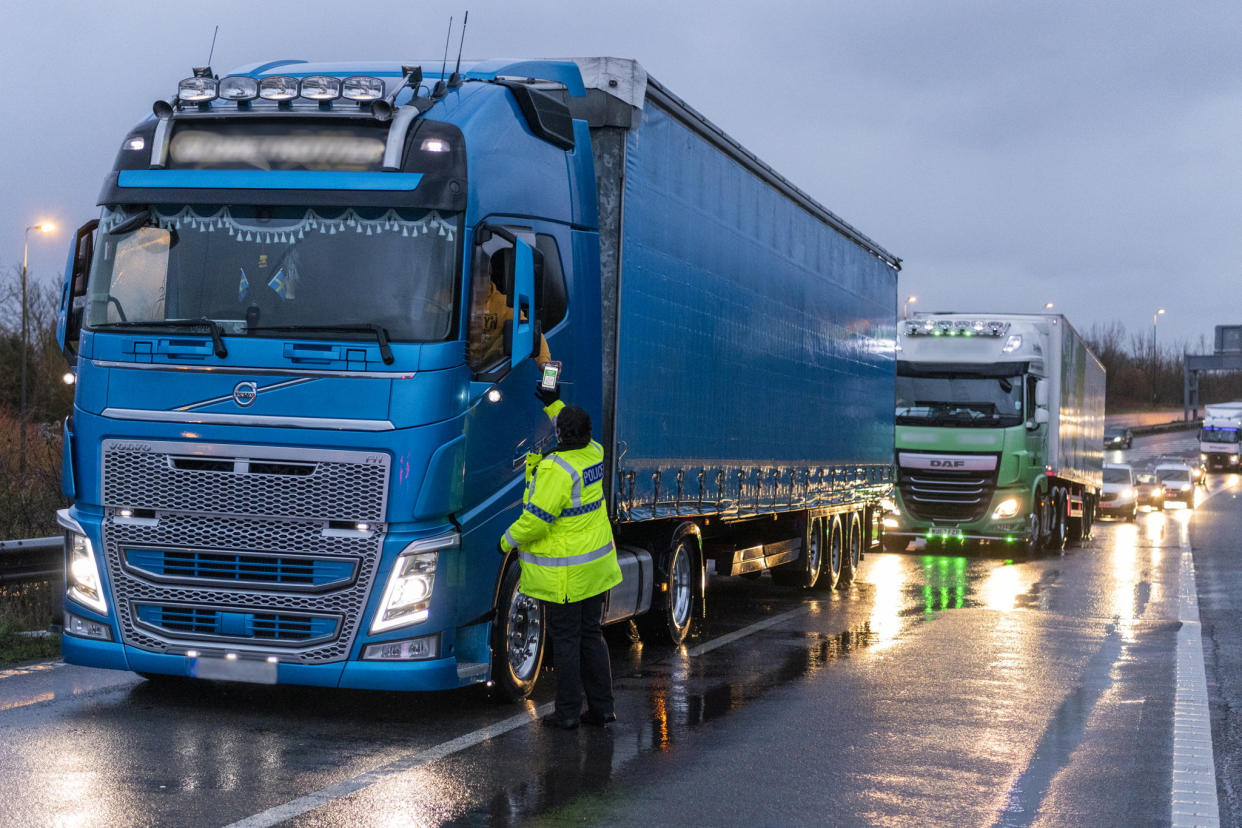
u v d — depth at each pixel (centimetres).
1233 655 1306
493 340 886
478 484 879
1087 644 1363
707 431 1275
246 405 845
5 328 4362
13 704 894
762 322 1451
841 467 1844
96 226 898
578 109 1061
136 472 862
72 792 679
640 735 864
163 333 856
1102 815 706
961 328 2702
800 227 1606
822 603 1714
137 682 984
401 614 838
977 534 2678
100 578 875
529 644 973
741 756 812
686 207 1206
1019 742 877
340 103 875
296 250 855
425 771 748
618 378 1052
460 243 855
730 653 1241
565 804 689
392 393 834
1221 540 3425
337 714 897
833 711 963
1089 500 3466
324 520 841
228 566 858
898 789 744
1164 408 14762
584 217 1016
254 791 693
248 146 876
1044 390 2733
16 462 2423
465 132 881
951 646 1320
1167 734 918
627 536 1197
